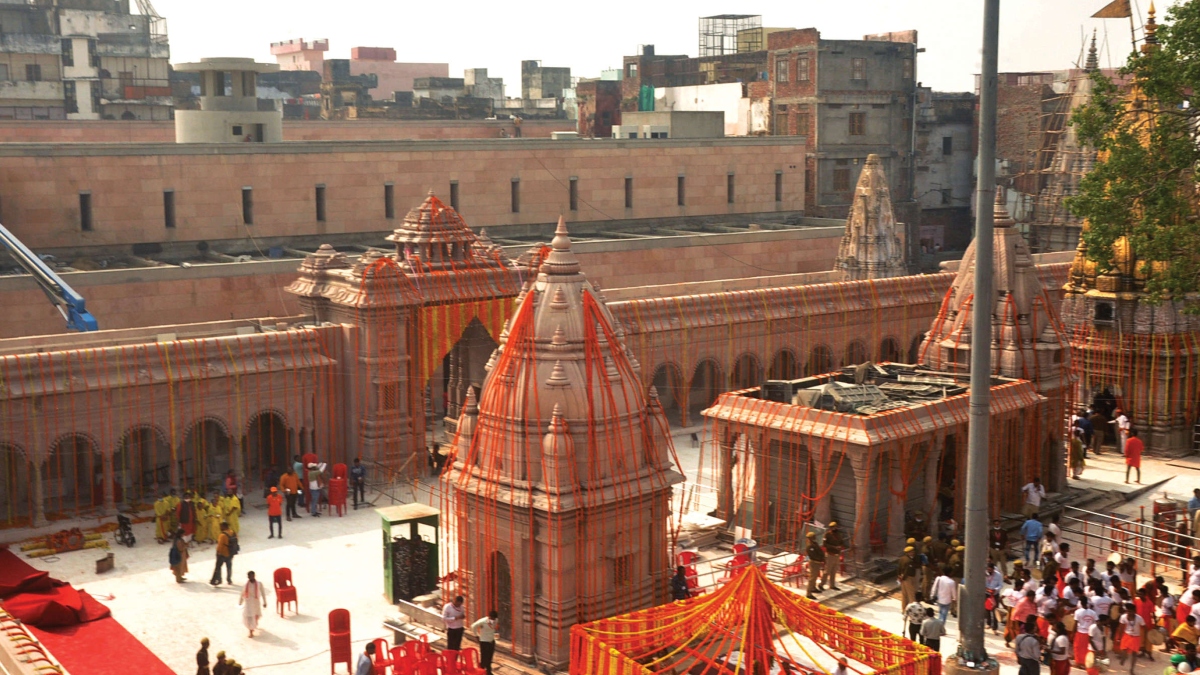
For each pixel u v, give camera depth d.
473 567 29.50
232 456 41.91
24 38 114.44
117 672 28.52
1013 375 40.56
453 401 51.00
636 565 29.31
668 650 23.30
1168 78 38.06
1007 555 34.56
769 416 36.22
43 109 115.94
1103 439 49.06
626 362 29.36
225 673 25.84
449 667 26.45
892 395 37.97
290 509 40.38
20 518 38.88
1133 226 39.56
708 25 125.19
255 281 57.75
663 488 29.44
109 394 38.97
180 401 40.38
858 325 56.84
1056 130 90.69
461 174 72.25
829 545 33.22
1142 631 28.59
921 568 31.73
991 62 25.11
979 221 25.36
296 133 95.75
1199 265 39.66
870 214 65.19
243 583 34.59
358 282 44.12
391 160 69.62
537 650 28.30
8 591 32.34
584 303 28.83
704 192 82.31
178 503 38.03
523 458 28.33
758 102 100.12
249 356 42.06
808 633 22.95
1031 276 41.72
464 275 46.56
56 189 59.38
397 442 44.53
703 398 56.12
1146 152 38.97
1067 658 27.31
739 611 22.36
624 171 78.50
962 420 36.16
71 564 35.88
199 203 63.66
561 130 117.62
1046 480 41.81
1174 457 48.12
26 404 37.56
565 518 27.69
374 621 31.89
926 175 99.69
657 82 120.69
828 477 35.81
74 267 58.53
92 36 120.44
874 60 94.19
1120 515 40.50
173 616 32.19
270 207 65.94
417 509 33.06
